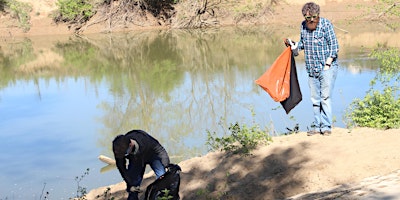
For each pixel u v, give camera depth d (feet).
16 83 71.87
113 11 126.93
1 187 33.88
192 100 54.13
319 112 26.58
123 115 50.11
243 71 69.51
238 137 28.12
